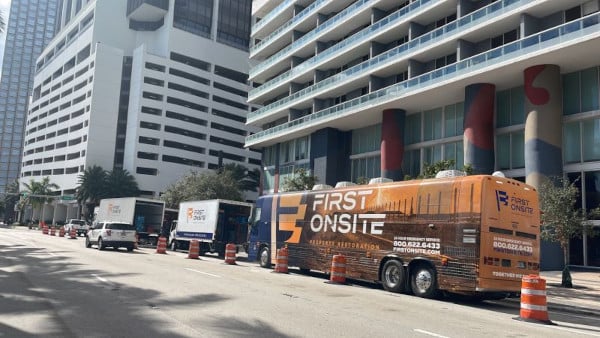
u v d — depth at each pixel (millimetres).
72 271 15883
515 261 13359
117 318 8633
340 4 47062
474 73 30531
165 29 93750
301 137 51969
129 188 82500
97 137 90562
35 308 9422
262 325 8375
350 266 16609
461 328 9086
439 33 33906
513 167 31000
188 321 8508
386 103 37438
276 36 56656
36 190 96688
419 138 38469
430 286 13773
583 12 27328
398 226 15117
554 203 18812
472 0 33438
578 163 27328
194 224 31641
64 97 103438
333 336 7750
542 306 10547
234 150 100188
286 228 20406
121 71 94312
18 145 156500
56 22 130625
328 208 18203
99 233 28609
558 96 27859
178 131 92438
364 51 43312
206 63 97625
